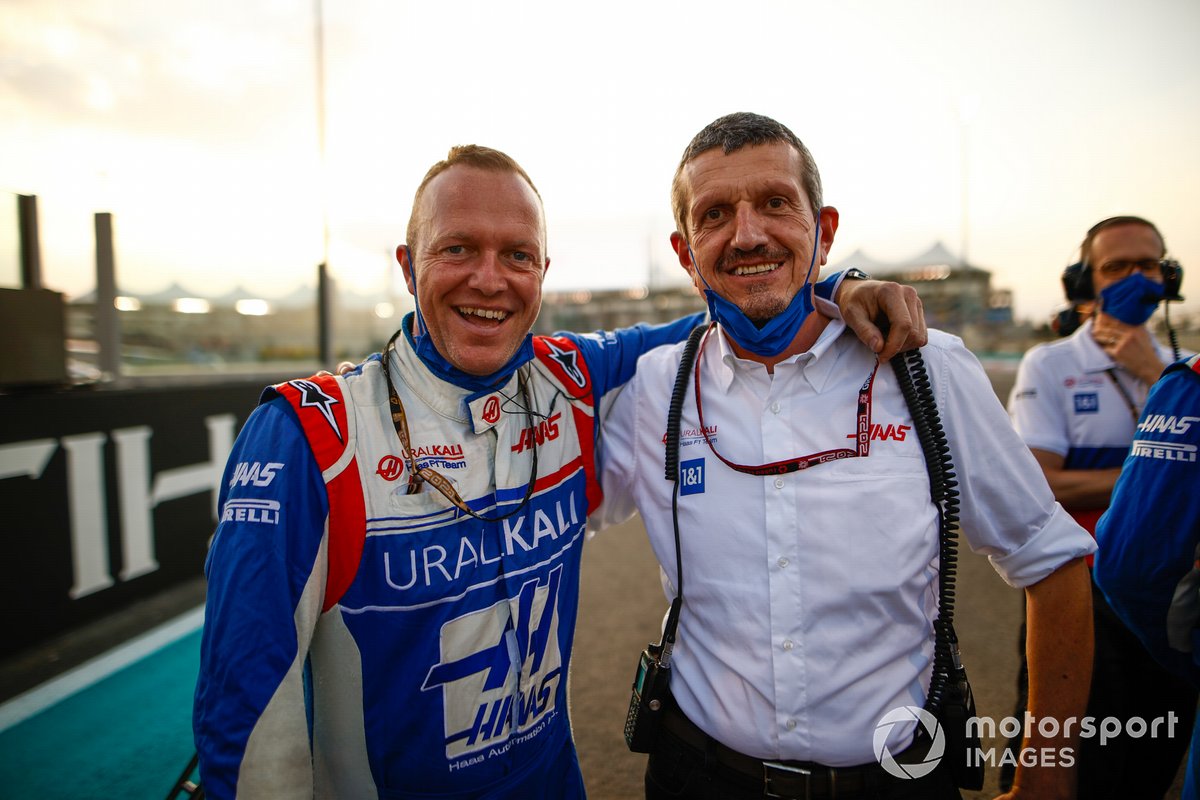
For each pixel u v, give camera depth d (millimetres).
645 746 1464
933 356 1390
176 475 4527
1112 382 2225
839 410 1395
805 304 1439
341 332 8672
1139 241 2166
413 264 1325
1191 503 1360
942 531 1325
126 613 4047
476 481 1289
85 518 3883
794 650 1308
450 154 1335
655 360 1623
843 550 1309
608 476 1623
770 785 1301
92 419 3938
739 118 1434
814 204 1448
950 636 1316
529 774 1333
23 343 3680
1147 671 1811
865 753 1282
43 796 2426
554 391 1482
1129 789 1836
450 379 1283
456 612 1230
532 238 1305
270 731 1083
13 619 3488
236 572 1115
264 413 1236
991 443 1380
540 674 1354
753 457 1408
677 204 1546
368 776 1246
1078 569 1404
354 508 1196
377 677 1226
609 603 4180
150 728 2854
